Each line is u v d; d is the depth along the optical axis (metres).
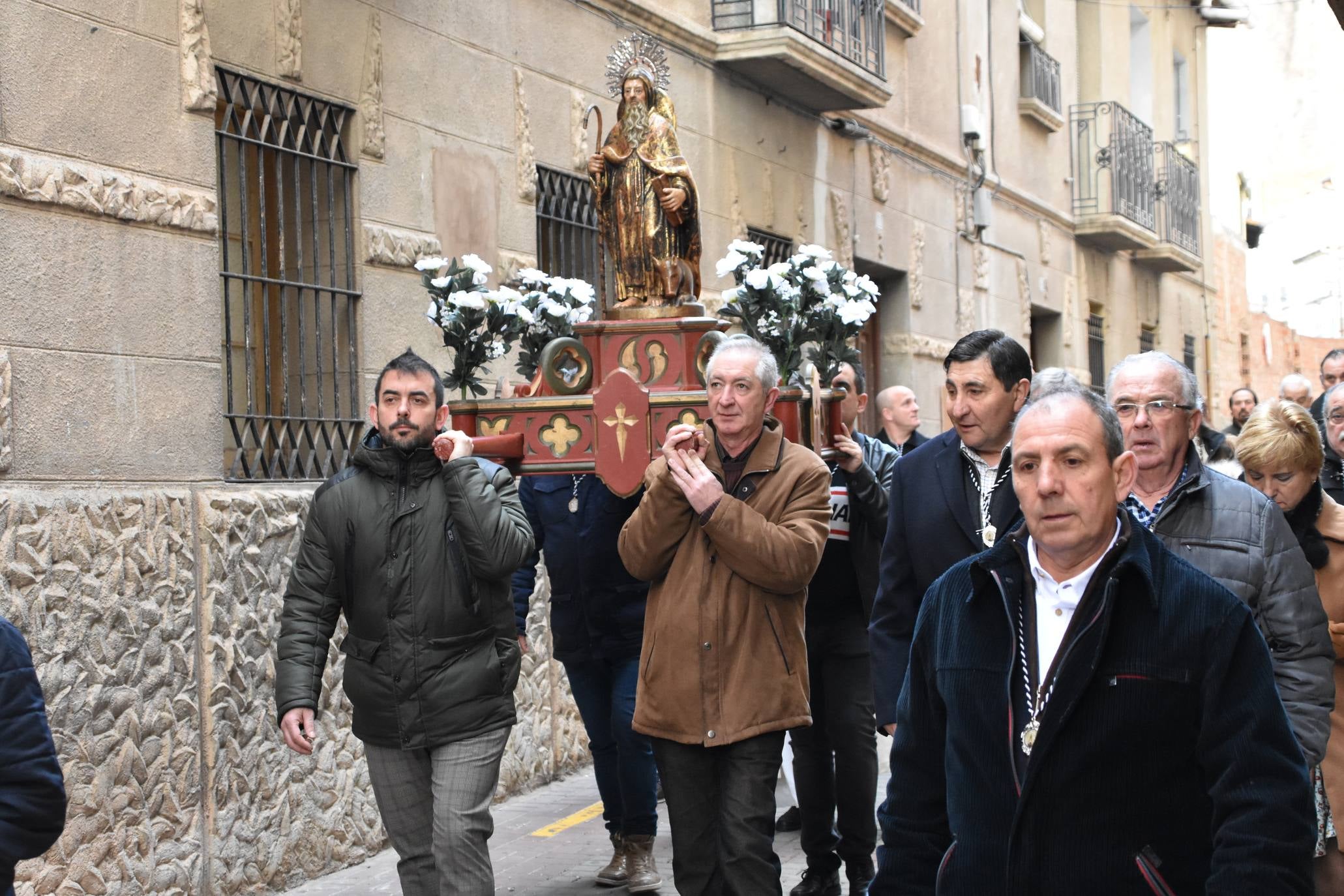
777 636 4.48
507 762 8.00
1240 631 2.65
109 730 5.47
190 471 6.04
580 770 8.80
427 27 7.68
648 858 6.03
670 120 5.76
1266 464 4.21
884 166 13.96
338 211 7.11
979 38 16.75
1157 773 2.66
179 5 6.06
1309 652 3.60
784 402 5.19
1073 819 2.67
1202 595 2.67
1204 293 27.11
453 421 5.45
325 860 6.68
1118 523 2.77
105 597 5.47
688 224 5.71
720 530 4.37
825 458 5.46
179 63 6.05
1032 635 2.78
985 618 2.83
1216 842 2.61
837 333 5.87
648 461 5.26
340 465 7.07
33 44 5.38
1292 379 10.36
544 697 8.44
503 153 8.32
